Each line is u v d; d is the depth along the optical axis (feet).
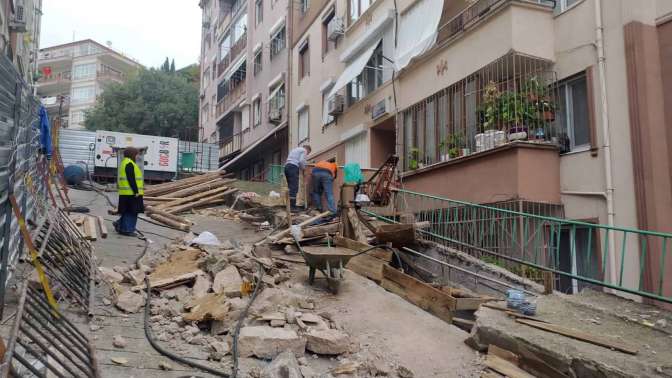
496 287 23.17
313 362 15.65
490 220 28.19
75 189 52.44
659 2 25.66
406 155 42.70
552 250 24.34
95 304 17.70
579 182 27.81
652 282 23.41
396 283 22.38
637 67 25.20
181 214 41.68
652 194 24.09
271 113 76.84
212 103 121.19
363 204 29.01
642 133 24.64
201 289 19.77
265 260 24.22
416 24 40.93
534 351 14.65
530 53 30.17
